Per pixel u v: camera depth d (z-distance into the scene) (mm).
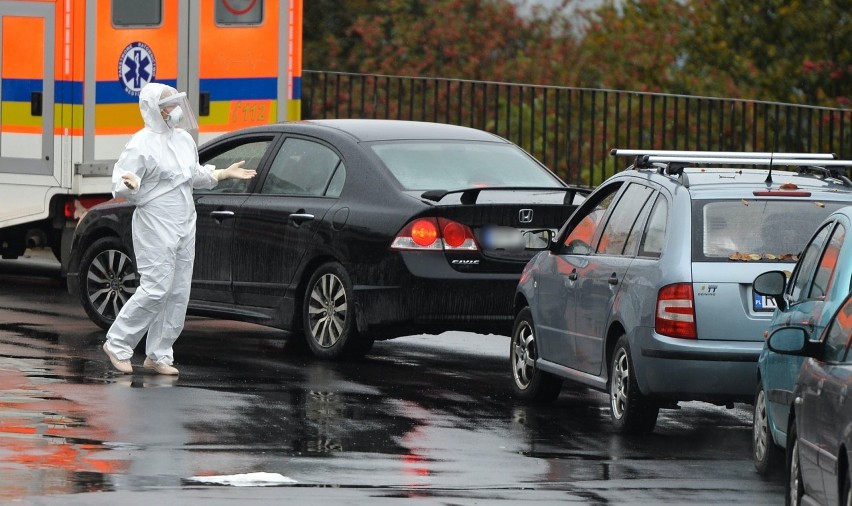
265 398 32000
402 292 35375
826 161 30219
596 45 73375
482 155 38156
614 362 29922
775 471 26188
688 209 29016
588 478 25781
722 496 24719
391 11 80062
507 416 31391
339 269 36562
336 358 36906
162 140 33906
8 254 48812
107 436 27797
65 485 24078
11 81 45781
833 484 20266
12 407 30062
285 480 24859
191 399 31578
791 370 24719
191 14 47375
